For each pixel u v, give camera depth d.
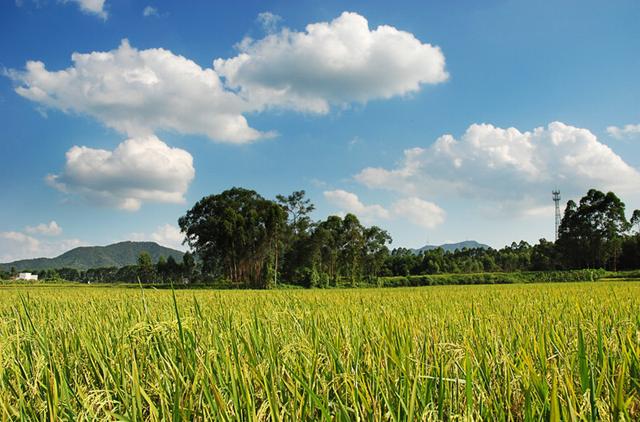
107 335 4.97
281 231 92.12
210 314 7.31
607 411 2.82
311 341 4.66
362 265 106.12
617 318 6.91
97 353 4.02
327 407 2.93
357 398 3.10
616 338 4.71
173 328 4.03
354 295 21.92
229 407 3.02
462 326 6.40
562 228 109.75
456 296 19.28
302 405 2.99
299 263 93.69
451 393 3.26
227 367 3.27
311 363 3.62
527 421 2.72
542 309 9.30
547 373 3.52
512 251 166.88
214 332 4.07
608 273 81.56
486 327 5.73
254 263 92.62
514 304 12.13
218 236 89.50
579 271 80.75
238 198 95.62
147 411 3.32
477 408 3.10
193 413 3.06
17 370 3.59
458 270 132.38
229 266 98.12
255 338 4.35
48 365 3.89
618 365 3.92
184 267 130.75
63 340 4.39
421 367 3.62
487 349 4.46
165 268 131.50
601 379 3.00
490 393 3.32
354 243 100.50
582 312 8.05
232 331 4.29
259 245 90.94
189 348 3.79
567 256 109.19
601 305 10.62
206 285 85.69
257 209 93.44
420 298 17.56
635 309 8.70
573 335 5.35
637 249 98.81
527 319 7.35
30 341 4.46
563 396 2.97
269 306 10.47
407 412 2.77
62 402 3.01
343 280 97.31
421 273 130.75
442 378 3.05
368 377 3.63
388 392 3.21
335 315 8.33
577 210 107.56
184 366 3.53
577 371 3.75
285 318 7.11
